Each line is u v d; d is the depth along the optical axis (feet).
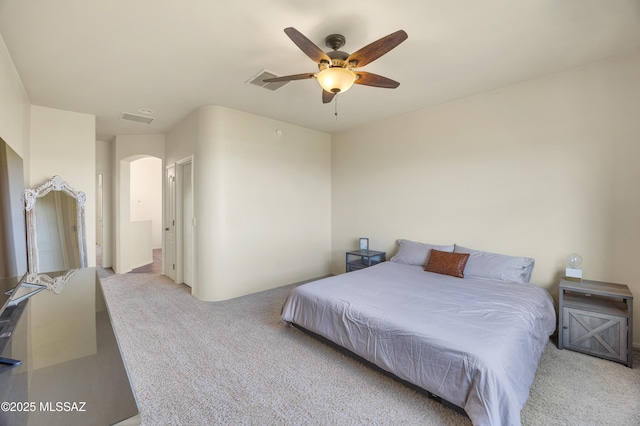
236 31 7.43
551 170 10.05
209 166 12.96
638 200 8.61
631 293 8.33
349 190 16.84
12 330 4.43
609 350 7.90
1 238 7.42
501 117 11.09
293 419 5.86
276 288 15.11
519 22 7.15
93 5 6.39
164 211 17.69
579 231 9.56
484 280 10.34
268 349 8.67
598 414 5.95
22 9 6.48
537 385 6.91
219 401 6.38
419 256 12.62
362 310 7.57
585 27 7.38
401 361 6.43
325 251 17.71
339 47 7.73
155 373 7.41
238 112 13.60
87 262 13.43
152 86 10.73
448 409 6.10
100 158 18.98
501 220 11.18
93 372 3.29
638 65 8.55
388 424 5.73
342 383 7.04
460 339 5.96
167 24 7.11
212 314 11.40
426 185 13.35
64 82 10.28
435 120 12.96
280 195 15.38
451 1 6.41
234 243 13.58
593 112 9.25
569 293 9.57
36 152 12.37
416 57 8.80
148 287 15.10
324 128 16.71
